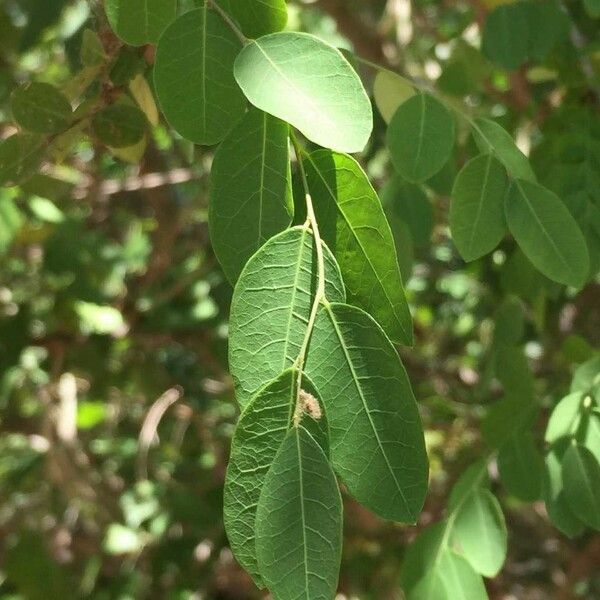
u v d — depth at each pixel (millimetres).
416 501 249
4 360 691
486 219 338
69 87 349
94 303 666
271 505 235
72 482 792
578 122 458
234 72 264
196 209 761
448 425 771
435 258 747
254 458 237
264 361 245
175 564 790
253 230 269
